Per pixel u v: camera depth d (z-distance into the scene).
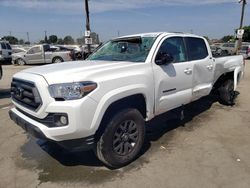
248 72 13.70
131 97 3.57
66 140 3.09
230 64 6.20
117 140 3.52
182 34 4.75
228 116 5.82
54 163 3.78
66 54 19.95
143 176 3.40
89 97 3.04
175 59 4.43
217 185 3.18
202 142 4.42
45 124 3.13
